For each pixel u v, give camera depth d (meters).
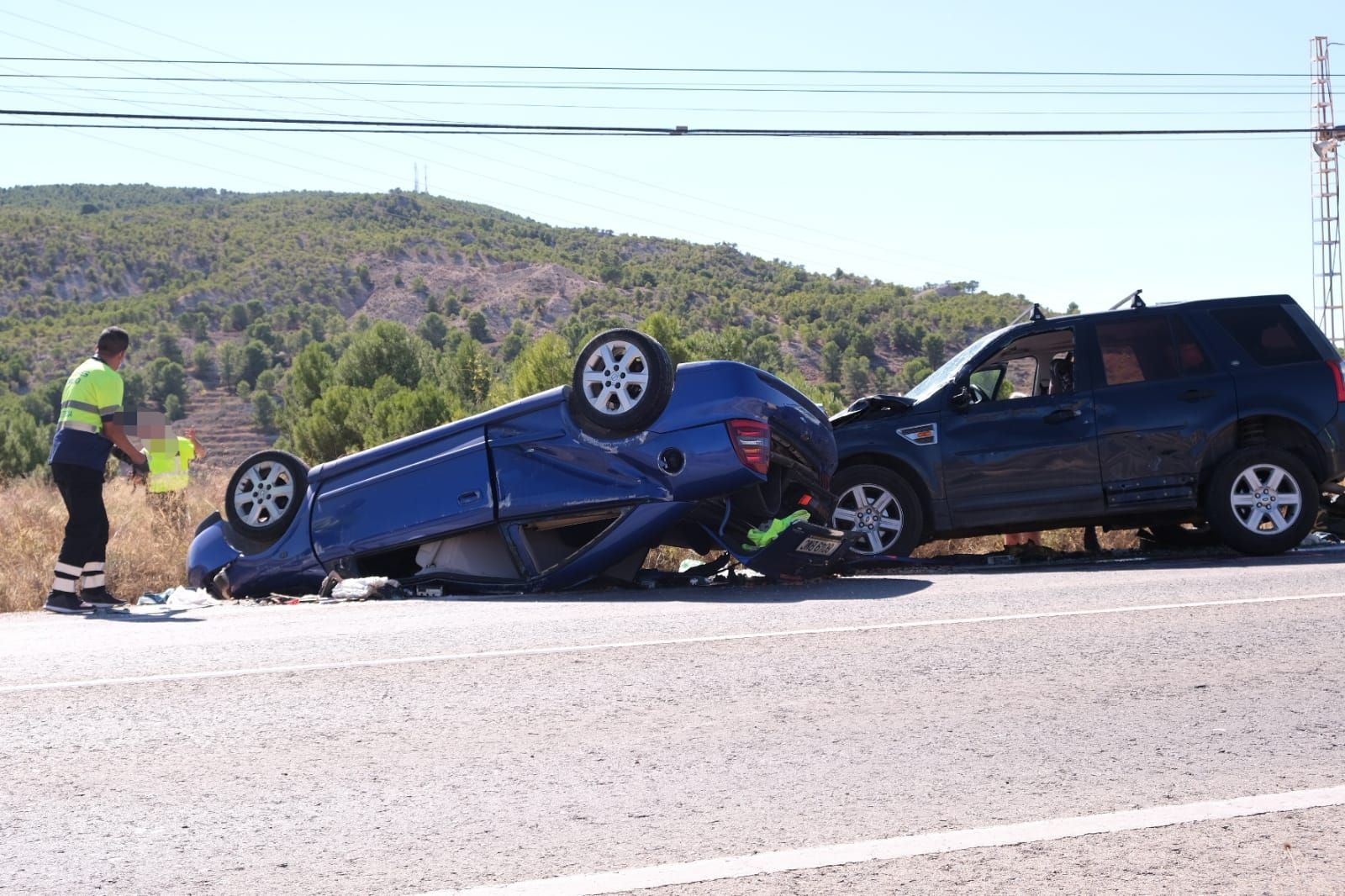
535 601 8.28
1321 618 6.82
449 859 3.44
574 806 3.87
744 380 8.66
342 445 36.97
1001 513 10.38
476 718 4.92
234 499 9.65
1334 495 11.47
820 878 3.28
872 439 10.42
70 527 8.82
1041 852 3.45
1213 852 3.45
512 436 8.94
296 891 3.24
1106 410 10.31
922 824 3.68
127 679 5.70
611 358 8.66
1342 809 3.79
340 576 9.19
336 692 5.39
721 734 4.64
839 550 9.05
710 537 9.05
